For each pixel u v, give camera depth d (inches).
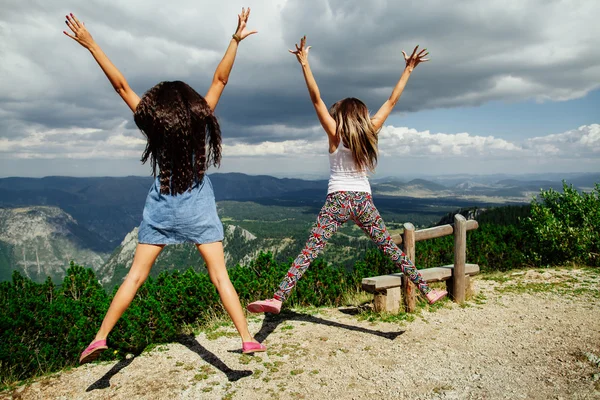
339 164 139.8
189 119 105.4
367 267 305.4
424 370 130.7
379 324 177.2
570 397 110.5
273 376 126.6
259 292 235.8
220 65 113.3
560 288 239.6
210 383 122.2
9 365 143.7
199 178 110.0
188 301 205.0
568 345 150.6
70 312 160.7
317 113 137.4
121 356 147.6
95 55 105.0
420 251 347.3
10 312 159.0
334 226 140.6
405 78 147.7
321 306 229.8
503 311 196.4
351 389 118.1
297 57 134.8
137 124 108.4
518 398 111.0
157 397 114.3
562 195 350.3
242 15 113.3
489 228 402.3
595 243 314.7
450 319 184.1
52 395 117.3
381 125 144.2
